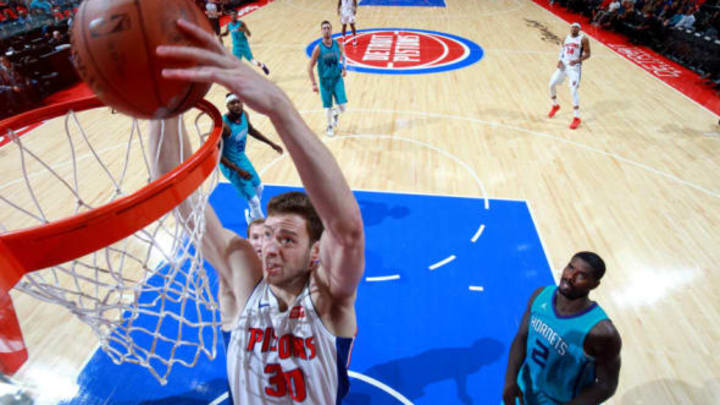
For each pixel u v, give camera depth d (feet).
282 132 2.69
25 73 27.32
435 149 21.80
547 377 7.40
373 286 13.57
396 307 12.84
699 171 20.13
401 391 10.49
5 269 2.84
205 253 4.44
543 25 48.03
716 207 17.61
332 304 4.12
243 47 30.50
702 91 30.17
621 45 41.39
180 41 2.95
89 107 5.02
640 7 43.37
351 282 3.77
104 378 10.55
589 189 18.63
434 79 31.60
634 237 15.79
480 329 12.16
